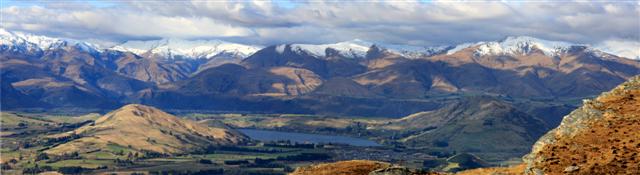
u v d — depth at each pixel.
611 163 77.69
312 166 121.88
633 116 87.44
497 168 107.44
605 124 87.56
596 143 83.69
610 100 93.50
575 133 88.06
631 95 94.00
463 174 106.88
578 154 82.81
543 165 83.06
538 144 90.06
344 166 118.56
